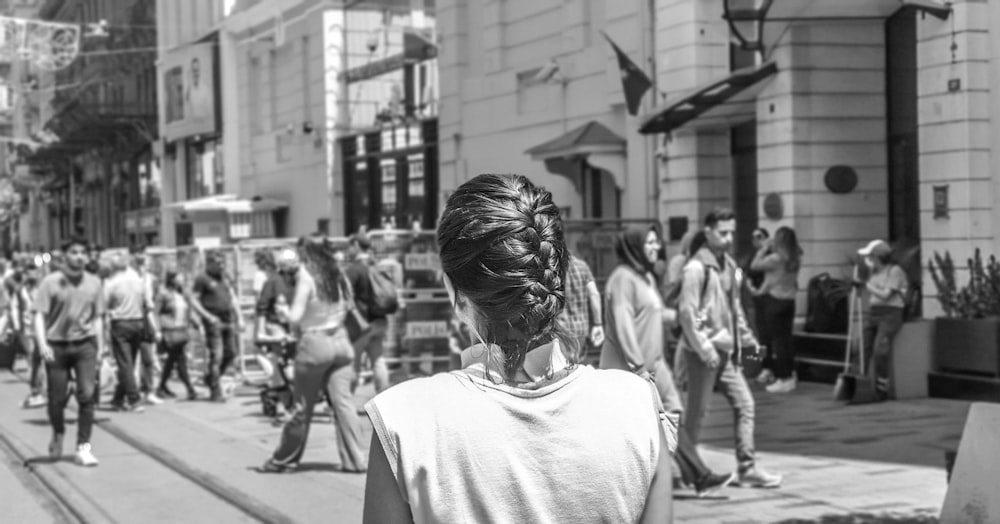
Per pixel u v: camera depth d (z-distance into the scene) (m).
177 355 15.27
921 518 7.19
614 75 18.25
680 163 17.08
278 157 32.19
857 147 14.95
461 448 1.96
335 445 10.94
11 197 62.25
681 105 15.07
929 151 12.88
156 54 38.81
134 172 45.97
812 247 14.83
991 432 6.32
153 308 14.83
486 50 22.23
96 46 42.78
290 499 8.30
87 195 54.94
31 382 15.27
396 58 26.47
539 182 20.69
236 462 10.01
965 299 12.22
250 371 16.88
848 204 14.92
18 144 49.59
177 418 13.33
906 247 14.12
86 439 10.24
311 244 9.27
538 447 1.97
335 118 28.97
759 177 15.39
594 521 1.98
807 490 8.15
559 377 2.06
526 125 20.94
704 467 8.04
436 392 2.00
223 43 34.69
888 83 14.99
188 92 36.00
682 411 8.12
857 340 13.38
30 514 8.42
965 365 11.98
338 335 9.30
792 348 13.70
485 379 2.02
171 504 8.42
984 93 12.45
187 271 17.39
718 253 8.20
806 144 14.83
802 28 14.73
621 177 18.23
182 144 39.41
